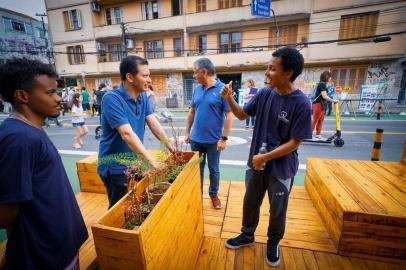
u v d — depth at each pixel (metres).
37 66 1.05
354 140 6.54
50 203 1.07
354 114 12.30
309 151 5.53
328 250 2.06
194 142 2.78
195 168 1.93
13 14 24.53
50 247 1.09
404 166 2.87
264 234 2.33
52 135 8.47
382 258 1.88
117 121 1.73
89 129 9.53
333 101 5.76
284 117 1.70
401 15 12.23
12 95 1.03
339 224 1.99
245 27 15.84
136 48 18.72
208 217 2.65
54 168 1.09
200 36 17.14
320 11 13.58
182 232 1.60
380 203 1.96
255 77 16.20
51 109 1.11
